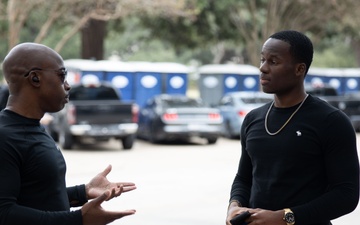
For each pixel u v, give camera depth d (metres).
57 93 3.20
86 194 3.51
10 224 2.92
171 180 12.84
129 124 18.16
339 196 3.30
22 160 3.01
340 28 33.91
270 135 3.49
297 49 3.47
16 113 3.12
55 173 3.11
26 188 3.04
